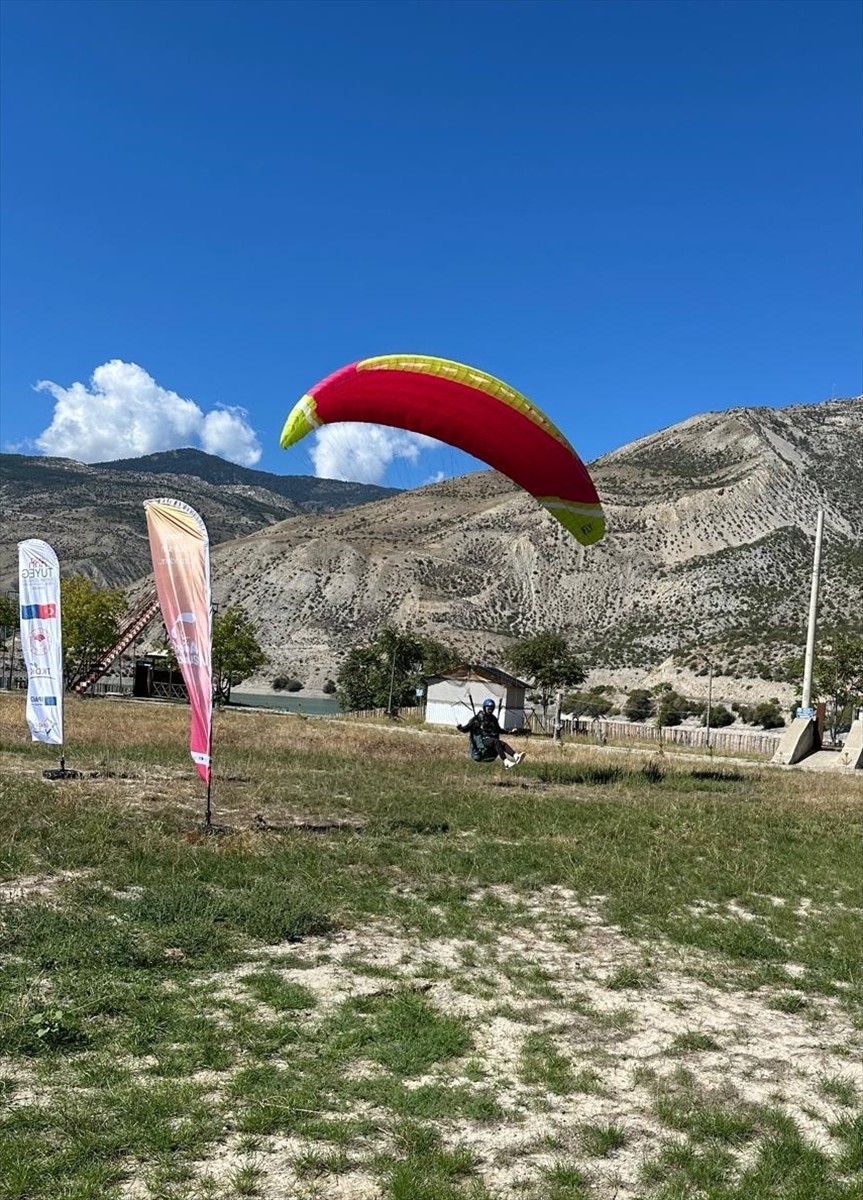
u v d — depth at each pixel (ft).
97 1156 15.75
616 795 65.87
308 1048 20.42
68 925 27.04
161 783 57.16
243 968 25.40
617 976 26.30
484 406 59.11
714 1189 15.87
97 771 60.90
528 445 60.64
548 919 32.19
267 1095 17.97
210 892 31.76
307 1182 15.40
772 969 27.84
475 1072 19.69
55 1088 17.90
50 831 38.86
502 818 50.62
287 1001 22.77
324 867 36.70
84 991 22.39
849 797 71.56
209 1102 17.71
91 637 230.27
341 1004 23.06
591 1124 17.94
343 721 171.01
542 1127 17.75
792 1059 21.76
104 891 31.07
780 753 108.06
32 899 29.71
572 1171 16.11
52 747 75.82
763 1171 16.51
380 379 58.08
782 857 44.52
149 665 235.81
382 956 27.22
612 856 42.09
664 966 27.96
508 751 75.46
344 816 49.44
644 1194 15.78
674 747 155.63
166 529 42.55
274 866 35.99
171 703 209.05
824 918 34.24
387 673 245.24
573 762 93.30
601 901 35.24
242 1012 22.03
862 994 26.16
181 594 42.47
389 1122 17.47
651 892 36.40
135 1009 21.68
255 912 29.55
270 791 55.93
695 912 34.45
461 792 61.00
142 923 28.12
